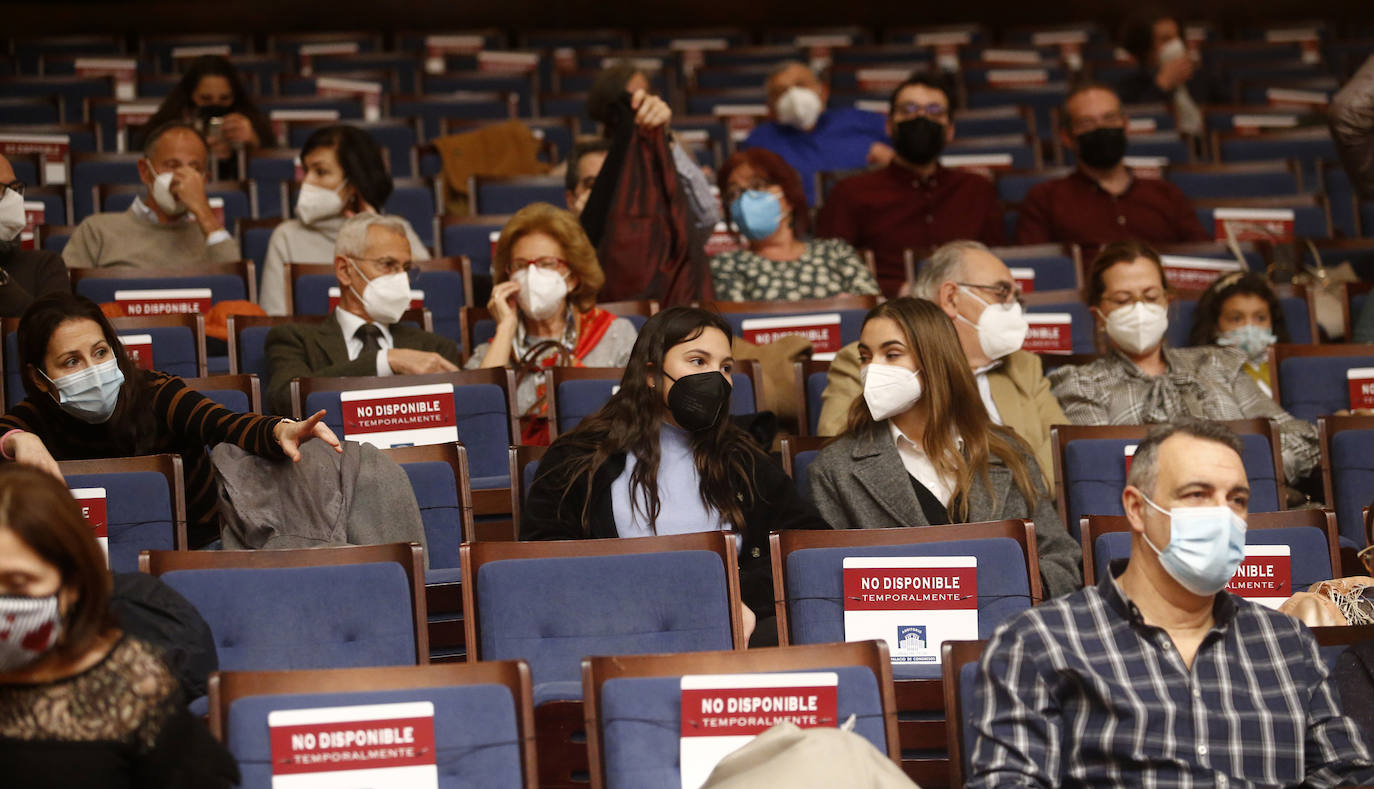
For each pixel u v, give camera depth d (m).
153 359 8.89
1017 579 6.21
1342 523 8.13
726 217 11.80
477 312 9.75
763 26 24.02
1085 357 9.19
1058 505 7.71
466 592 5.96
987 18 24.36
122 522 6.69
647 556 6.06
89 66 18.34
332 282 10.43
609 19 23.66
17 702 4.35
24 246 11.88
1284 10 23.98
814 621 6.17
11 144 14.52
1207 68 20.41
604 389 8.38
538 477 6.99
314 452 6.85
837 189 13.20
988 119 17.50
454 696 4.95
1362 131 12.25
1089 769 5.21
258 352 9.25
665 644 5.98
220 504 6.71
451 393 8.03
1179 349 9.23
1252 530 6.86
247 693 4.89
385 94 17.45
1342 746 5.20
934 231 13.03
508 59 19.78
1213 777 5.13
